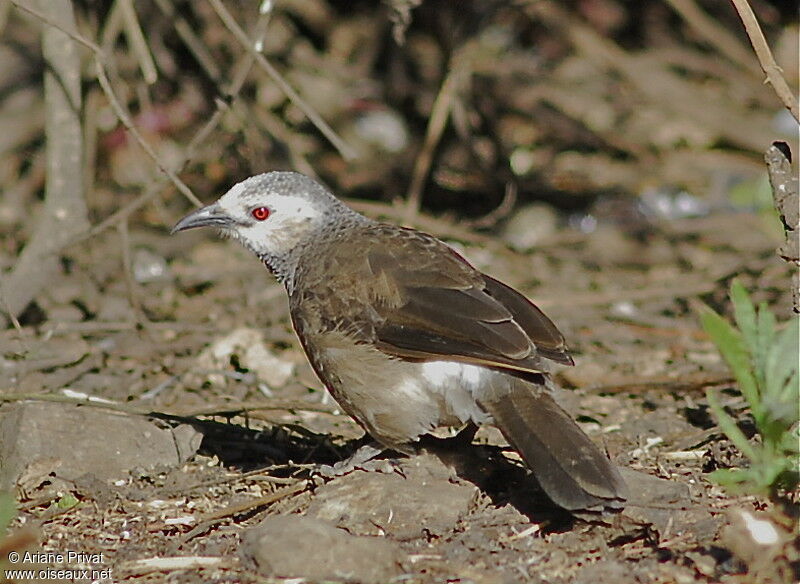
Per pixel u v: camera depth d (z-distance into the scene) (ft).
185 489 30.50
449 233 56.29
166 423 33.91
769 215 49.57
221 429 34.19
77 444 31.48
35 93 60.85
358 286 30.78
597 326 47.14
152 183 48.42
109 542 27.89
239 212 34.76
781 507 26.09
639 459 32.09
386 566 25.20
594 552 26.23
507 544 26.71
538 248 58.03
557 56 68.64
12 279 44.01
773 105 67.56
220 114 39.86
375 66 65.98
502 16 67.36
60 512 29.35
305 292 31.78
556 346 28.76
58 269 46.78
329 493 28.37
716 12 70.18
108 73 49.11
